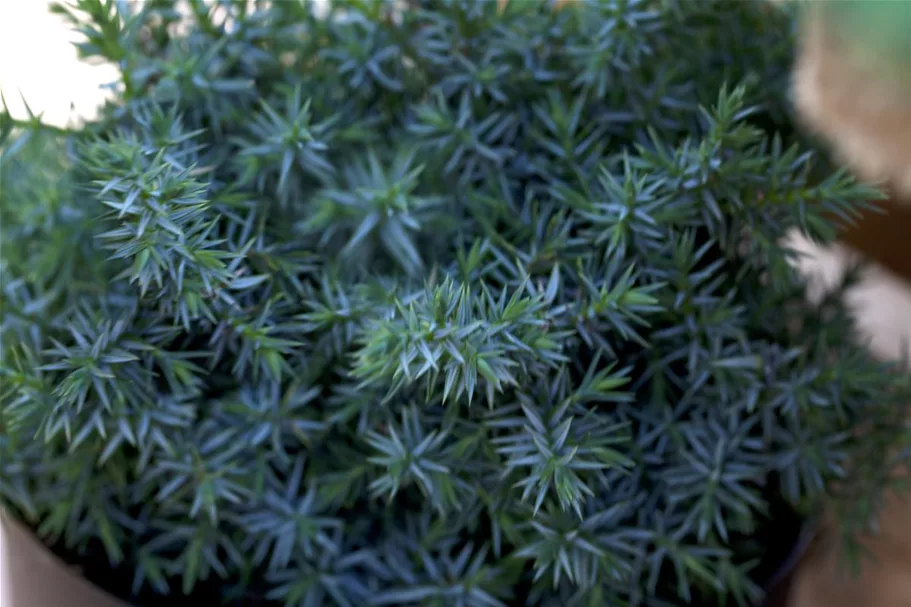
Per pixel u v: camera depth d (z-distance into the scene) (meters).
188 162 0.25
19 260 0.26
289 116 0.25
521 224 0.26
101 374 0.23
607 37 0.26
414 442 0.24
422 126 0.26
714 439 0.26
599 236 0.25
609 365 0.25
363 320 0.24
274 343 0.24
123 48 0.26
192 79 0.25
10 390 0.24
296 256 0.25
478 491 0.25
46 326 0.26
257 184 0.26
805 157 0.25
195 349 0.26
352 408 0.25
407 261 0.25
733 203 0.25
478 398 0.24
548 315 0.23
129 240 0.23
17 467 0.26
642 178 0.24
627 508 0.26
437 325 0.22
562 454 0.23
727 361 0.26
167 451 0.25
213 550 0.26
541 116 0.26
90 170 0.24
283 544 0.26
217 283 0.23
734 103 0.25
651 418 0.26
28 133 0.25
